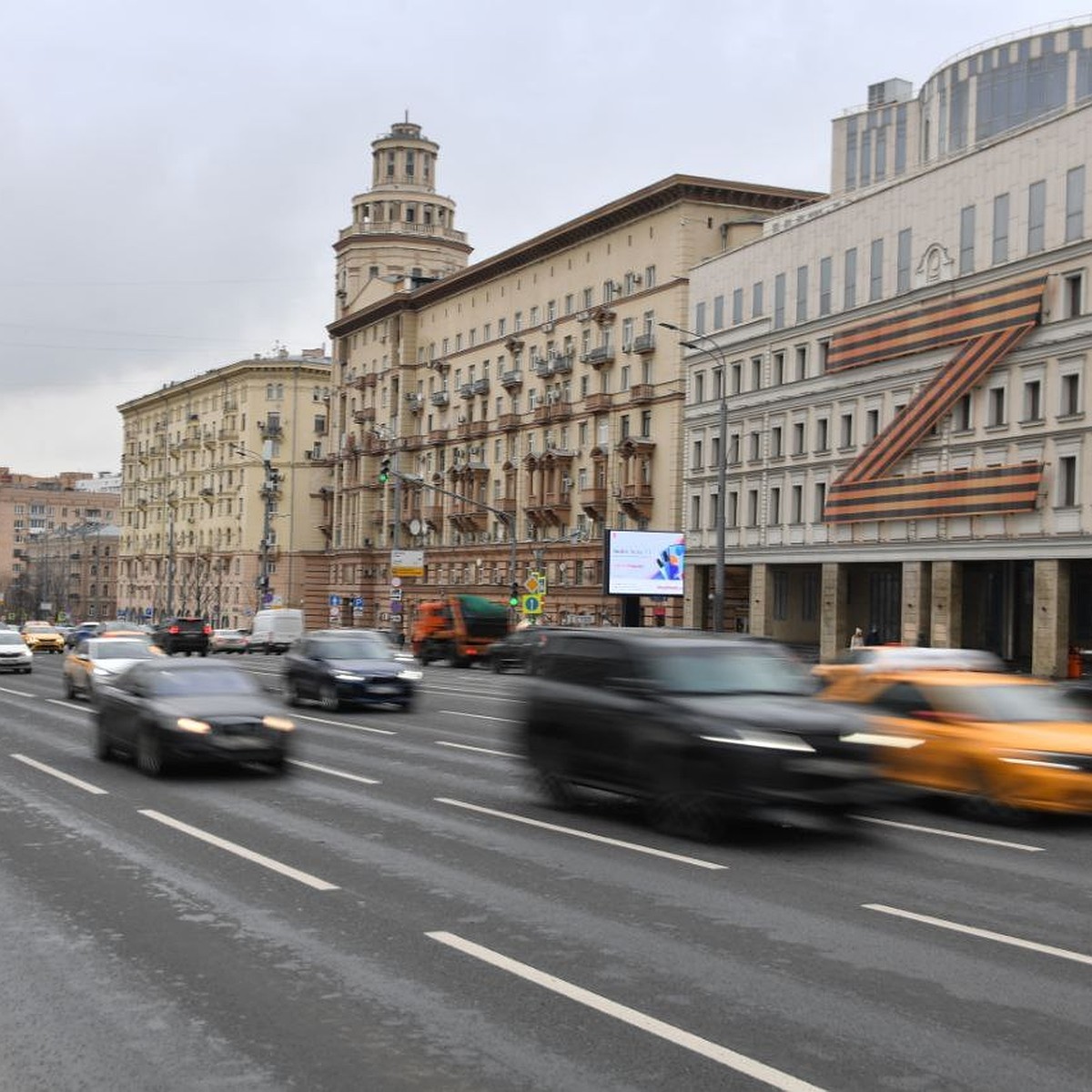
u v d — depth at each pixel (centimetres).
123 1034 668
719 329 6131
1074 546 4150
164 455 13838
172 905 964
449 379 8700
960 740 1421
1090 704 1625
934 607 4759
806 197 6562
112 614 17788
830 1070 616
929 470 4806
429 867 1116
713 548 6097
